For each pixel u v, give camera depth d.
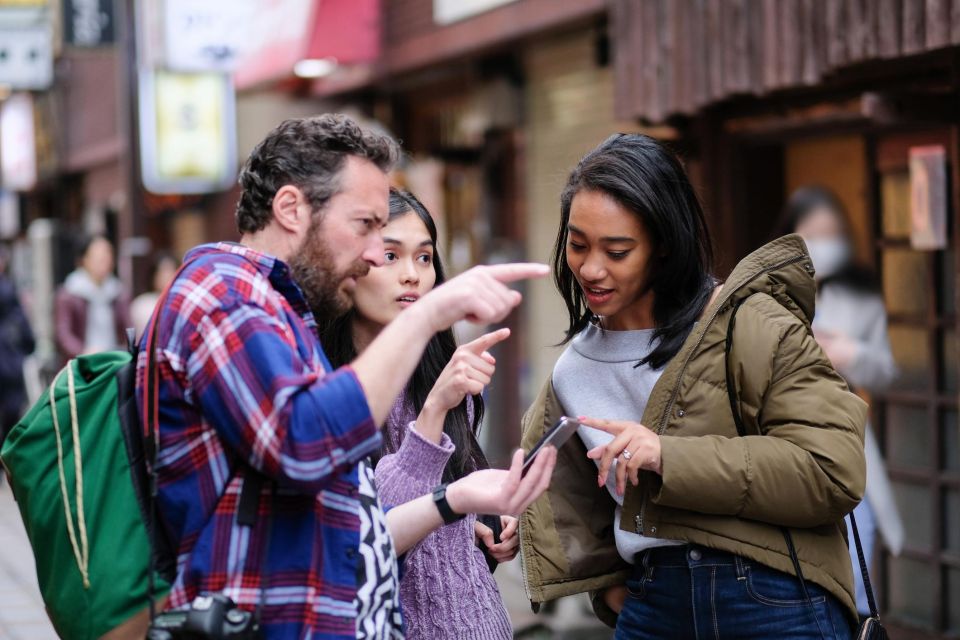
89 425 2.09
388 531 2.15
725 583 2.35
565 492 2.64
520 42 7.98
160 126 9.12
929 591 5.17
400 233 2.64
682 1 5.27
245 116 11.88
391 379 1.94
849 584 2.37
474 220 9.34
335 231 2.04
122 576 1.99
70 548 2.04
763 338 2.29
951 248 4.92
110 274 9.18
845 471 2.21
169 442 1.98
